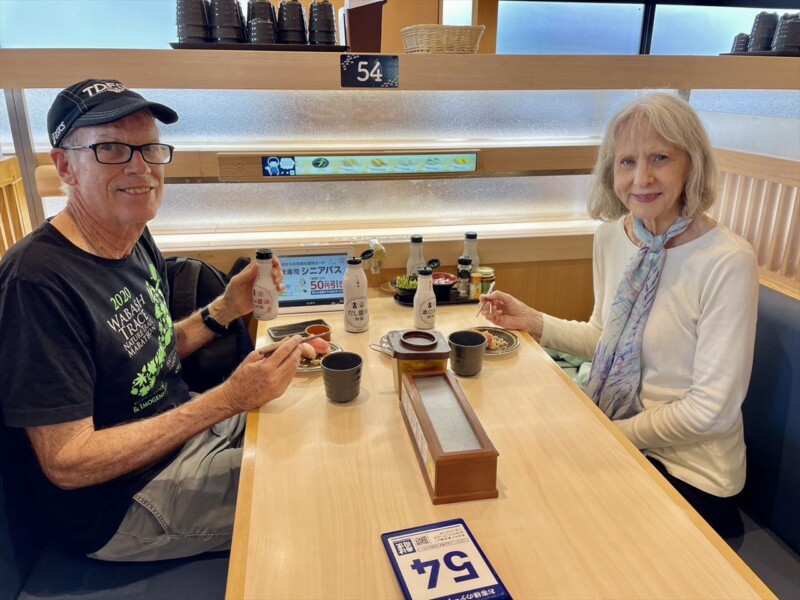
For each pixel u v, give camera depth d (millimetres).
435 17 2711
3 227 1875
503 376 1406
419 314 1626
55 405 1098
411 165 1939
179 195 2029
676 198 1386
